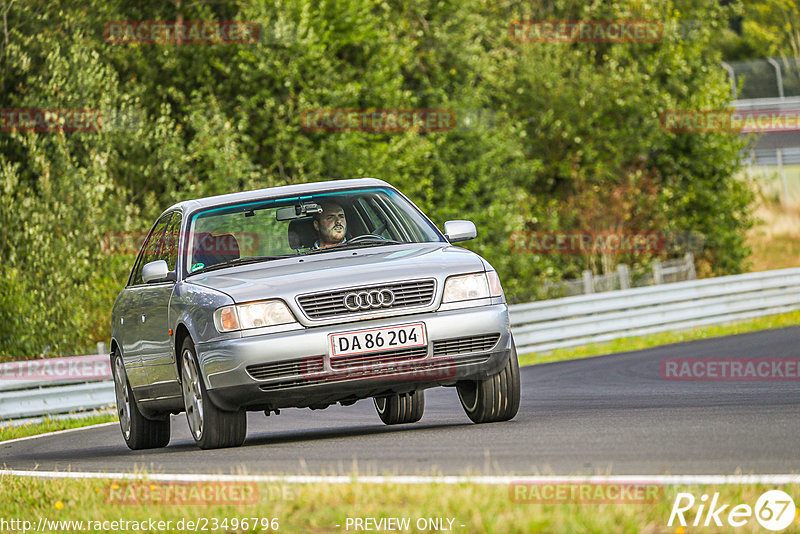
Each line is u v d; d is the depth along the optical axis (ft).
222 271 96.32
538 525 49.24
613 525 48.91
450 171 347.56
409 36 360.69
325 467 74.64
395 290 88.74
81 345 241.55
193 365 92.02
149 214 277.64
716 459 67.10
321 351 86.63
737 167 413.39
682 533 48.42
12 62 266.57
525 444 79.36
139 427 112.16
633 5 394.11
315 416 136.56
